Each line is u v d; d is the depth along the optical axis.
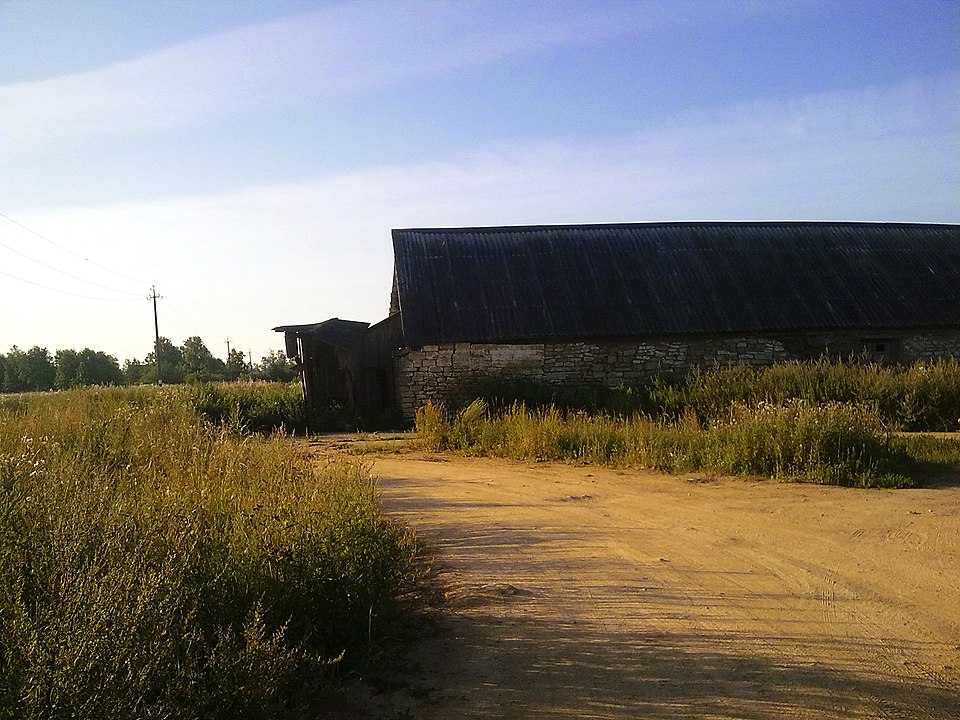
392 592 5.57
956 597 5.82
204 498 5.82
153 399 18.27
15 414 14.05
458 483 11.40
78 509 4.80
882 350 24.34
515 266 24.78
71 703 3.16
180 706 3.48
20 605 3.70
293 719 3.99
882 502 8.98
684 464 11.77
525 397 20.73
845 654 4.80
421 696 4.37
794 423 11.55
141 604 3.68
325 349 24.30
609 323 23.06
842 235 27.45
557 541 7.69
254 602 4.32
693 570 6.60
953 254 27.14
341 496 6.27
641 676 4.53
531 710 4.17
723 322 23.30
